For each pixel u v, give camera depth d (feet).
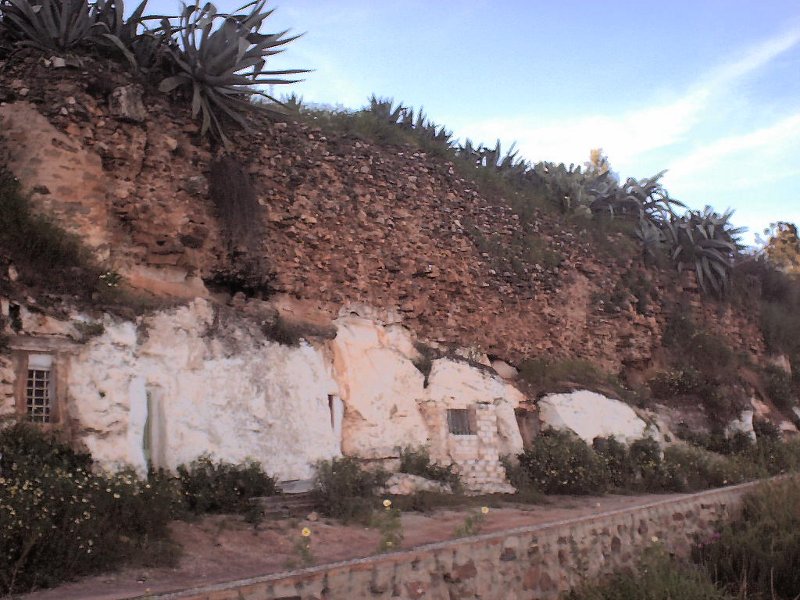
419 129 71.26
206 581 24.91
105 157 42.73
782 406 93.81
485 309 63.77
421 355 56.59
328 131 57.31
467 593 27.48
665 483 58.90
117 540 27.66
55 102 41.42
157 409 38.78
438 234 61.57
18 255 35.58
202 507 35.60
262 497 39.01
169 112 46.01
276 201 50.70
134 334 38.04
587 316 74.33
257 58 48.44
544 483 53.78
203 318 42.39
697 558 40.16
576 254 75.72
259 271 48.44
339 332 51.19
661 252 88.89
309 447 44.70
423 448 51.49
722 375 83.82
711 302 93.20
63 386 34.40
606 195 87.40
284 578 22.76
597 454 58.49
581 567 32.96
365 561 24.84
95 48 45.42
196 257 45.78
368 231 56.13
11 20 43.55
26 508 25.48
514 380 63.82
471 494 49.44
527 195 75.87
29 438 31.86
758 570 37.52
